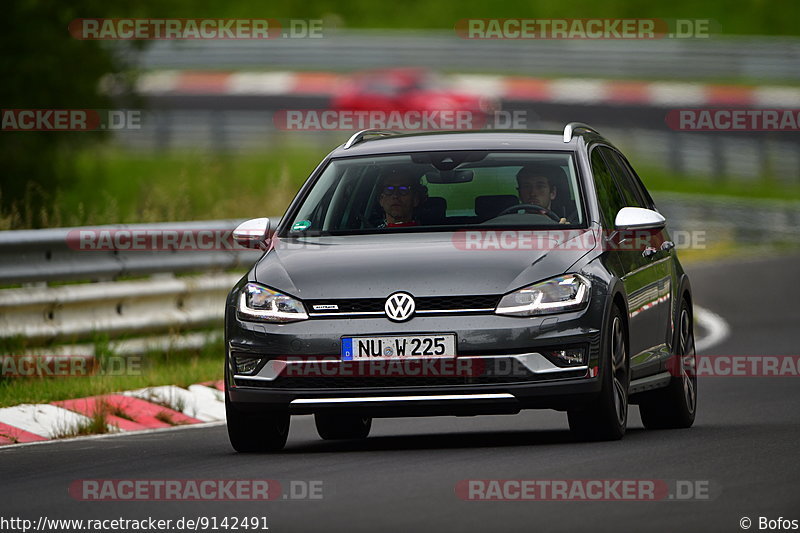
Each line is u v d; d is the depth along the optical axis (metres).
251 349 30.52
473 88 164.38
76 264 46.06
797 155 147.25
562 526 21.48
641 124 157.62
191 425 37.66
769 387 44.53
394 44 177.50
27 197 55.38
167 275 50.09
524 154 33.81
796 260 98.75
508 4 189.25
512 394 29.64
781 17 191.25
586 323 29.98
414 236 31.98
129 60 77.62
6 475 29.27
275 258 31.94
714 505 23.02
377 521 22.19
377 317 29.91
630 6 187.88
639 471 26.42
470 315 29.77
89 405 38.69
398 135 36.53
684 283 37.38
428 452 30.28
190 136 135.12
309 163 128.12
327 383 30.06
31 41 72.19
